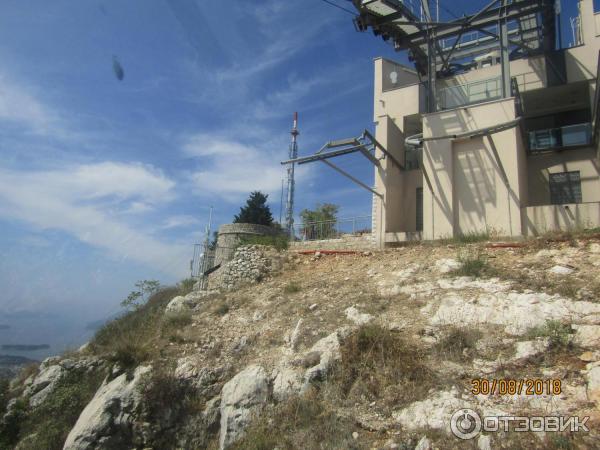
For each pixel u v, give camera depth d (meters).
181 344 12.66
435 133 17.39
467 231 16.02
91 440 10.01
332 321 10.91
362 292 12.48
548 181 17.77
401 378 7.88
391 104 21.81
